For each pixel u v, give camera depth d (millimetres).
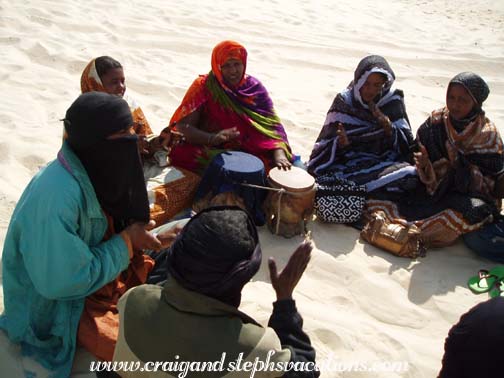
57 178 2621
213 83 4434
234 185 3984
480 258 4098
